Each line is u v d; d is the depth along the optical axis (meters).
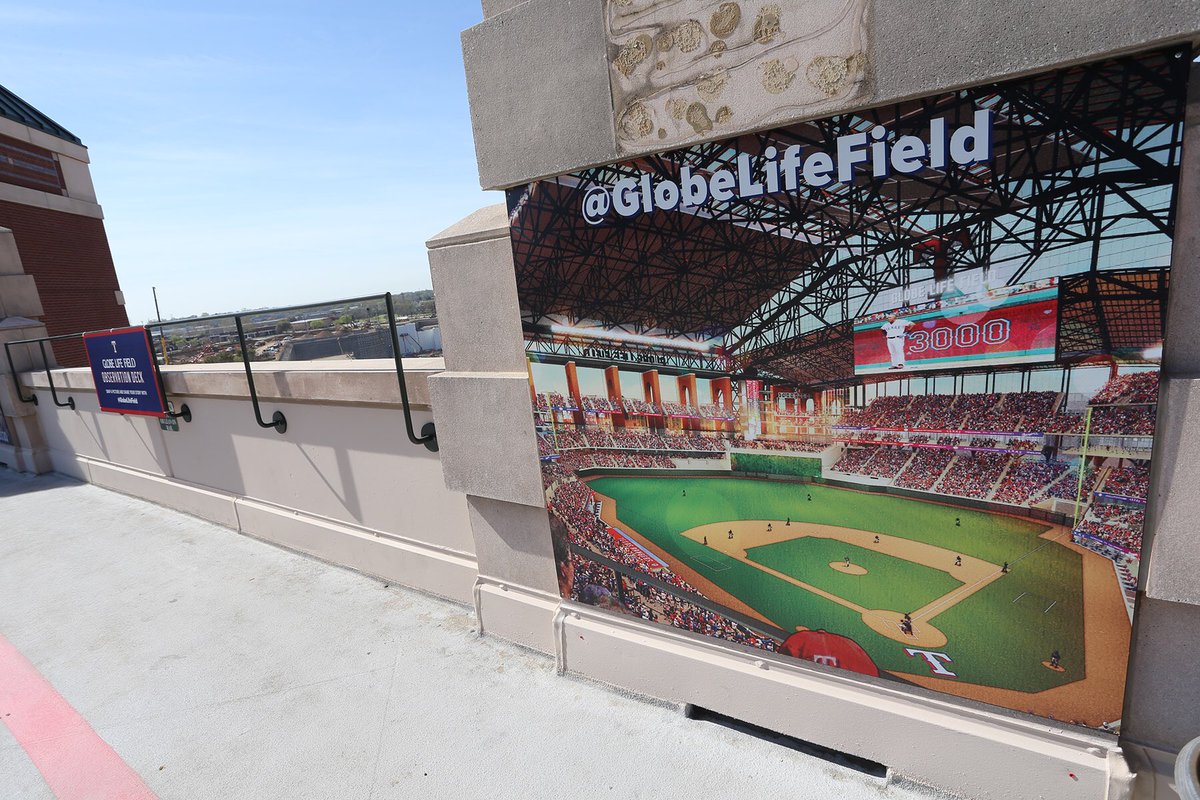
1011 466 1.90
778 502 2.40
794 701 2.52
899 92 1.79
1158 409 1.69
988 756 2.14
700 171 2.23
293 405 4.86
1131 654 1.90
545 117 2.52
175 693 3.40
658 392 2.58
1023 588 1.97
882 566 2.22
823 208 2.03
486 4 2.69
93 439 7.81
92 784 2.78
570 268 2.67
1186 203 1.59
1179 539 1.70
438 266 3.31
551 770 2.61
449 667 3.41
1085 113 1.61
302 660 3.61
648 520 2.79
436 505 4.07
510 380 3.08
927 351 1.96
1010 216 1.75
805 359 2.20
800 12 1.89
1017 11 1.60
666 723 2.83
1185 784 1.59
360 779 2.65
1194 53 1.49
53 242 13.50
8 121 12.58
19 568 5.44
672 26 2.12
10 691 3.55
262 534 5.54
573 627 3.16
